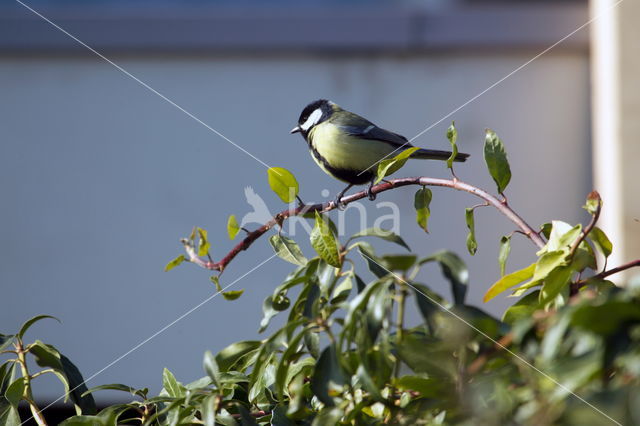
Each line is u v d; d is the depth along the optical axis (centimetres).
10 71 847
